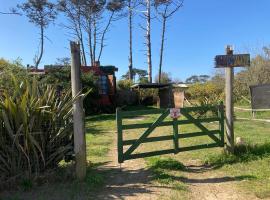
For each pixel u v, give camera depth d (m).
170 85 34.78
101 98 30.94
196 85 35.66
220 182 8.12
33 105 7.91
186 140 12.91
